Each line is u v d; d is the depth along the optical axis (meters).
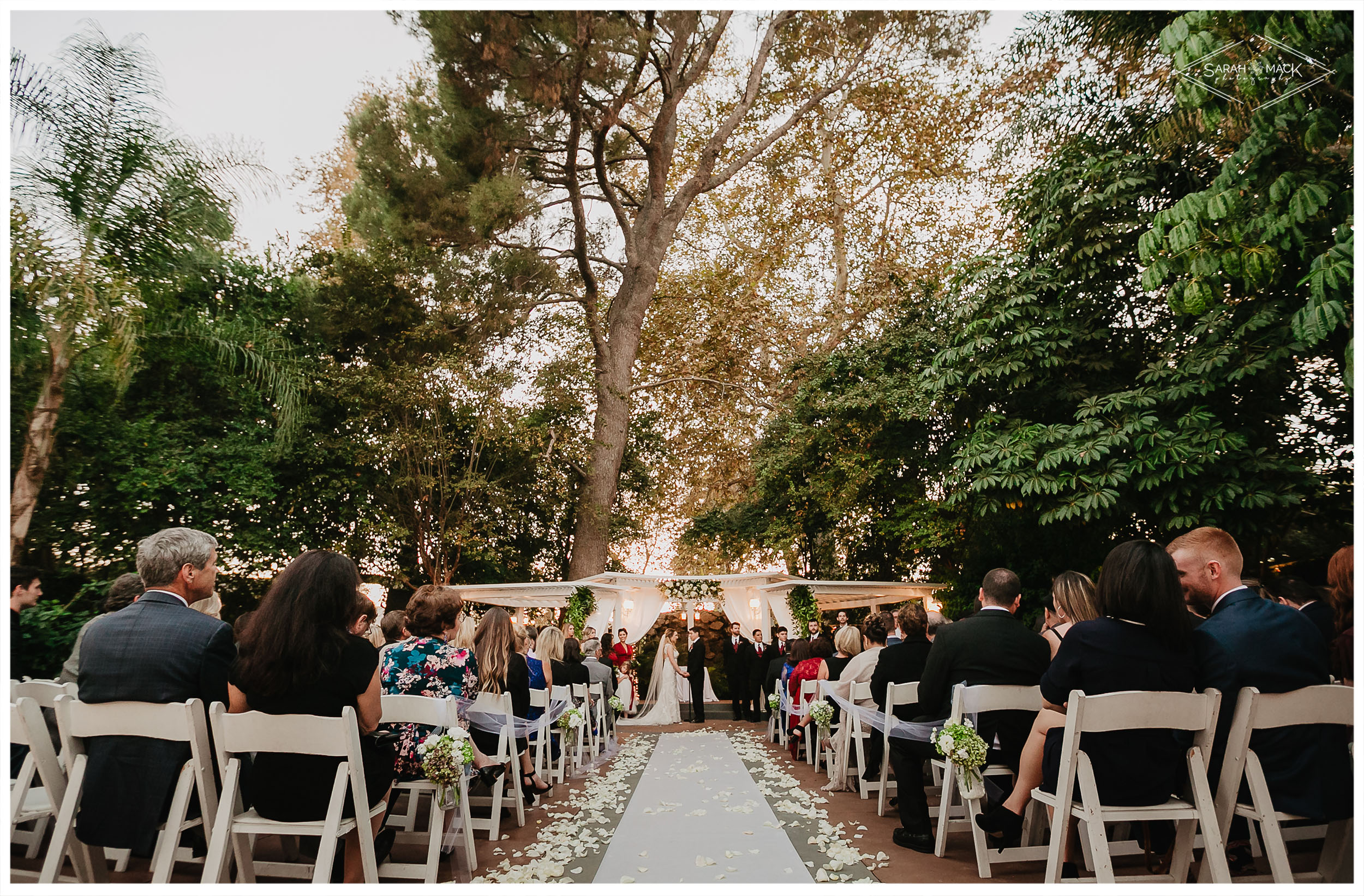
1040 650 4.18
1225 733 3.13
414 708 3.60
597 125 15.12
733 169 18.83
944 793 4.18
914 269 19.48
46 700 3.74
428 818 4.97
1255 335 8.60
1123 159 9.80
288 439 13.66
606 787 6.39
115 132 9.72
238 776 3.12
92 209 9.54
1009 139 12.36
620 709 9.20
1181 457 8.41
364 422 15.17
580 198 16.33
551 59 12.96
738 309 20.52
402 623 5.24
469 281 16.08
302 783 2.98
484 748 4.78
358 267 15.66
